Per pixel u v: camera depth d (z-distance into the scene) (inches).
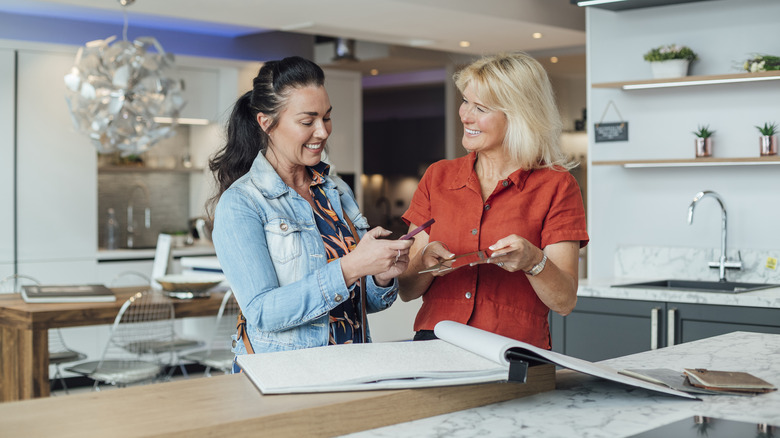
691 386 60.1
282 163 74.0
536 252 66.6
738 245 165.6
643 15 175.0
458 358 57.2
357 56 293.9
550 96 76.1
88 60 185.0
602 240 182.5
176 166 287.4
